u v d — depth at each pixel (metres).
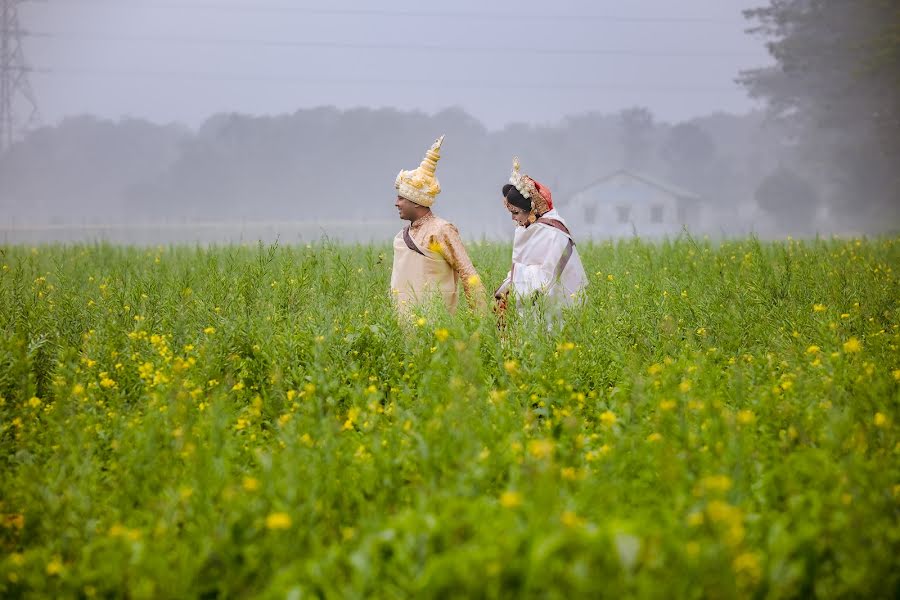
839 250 24.59
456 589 4.99
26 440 8.73
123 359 11.25
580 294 13.24
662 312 13.71
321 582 5.48
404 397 9.78
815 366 9.70
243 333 12.36
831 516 6.09
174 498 6.66
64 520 6.75
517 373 10.14
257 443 8.88
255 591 5.80
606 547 5.09
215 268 16.61
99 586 5.93
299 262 20.70
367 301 14.49
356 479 7.21
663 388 9.16
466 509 5.70
